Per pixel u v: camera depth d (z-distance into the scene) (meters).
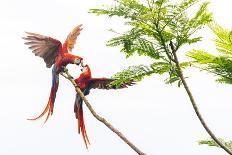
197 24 11.04
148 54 11.04
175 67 11.02
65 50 11.05
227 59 11.08
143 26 10.92
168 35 11.12
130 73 10.68
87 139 10.87
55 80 11.03
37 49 11.00
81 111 10.98
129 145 10.38
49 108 10.89
